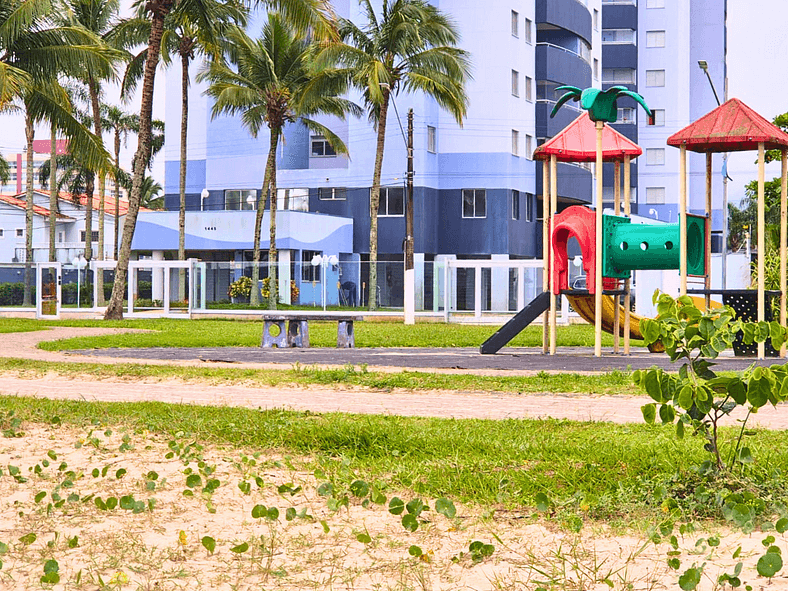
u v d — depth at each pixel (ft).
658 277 114.01
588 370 53.83
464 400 42.45
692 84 241.55
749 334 21.43
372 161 172.76
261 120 161.99
